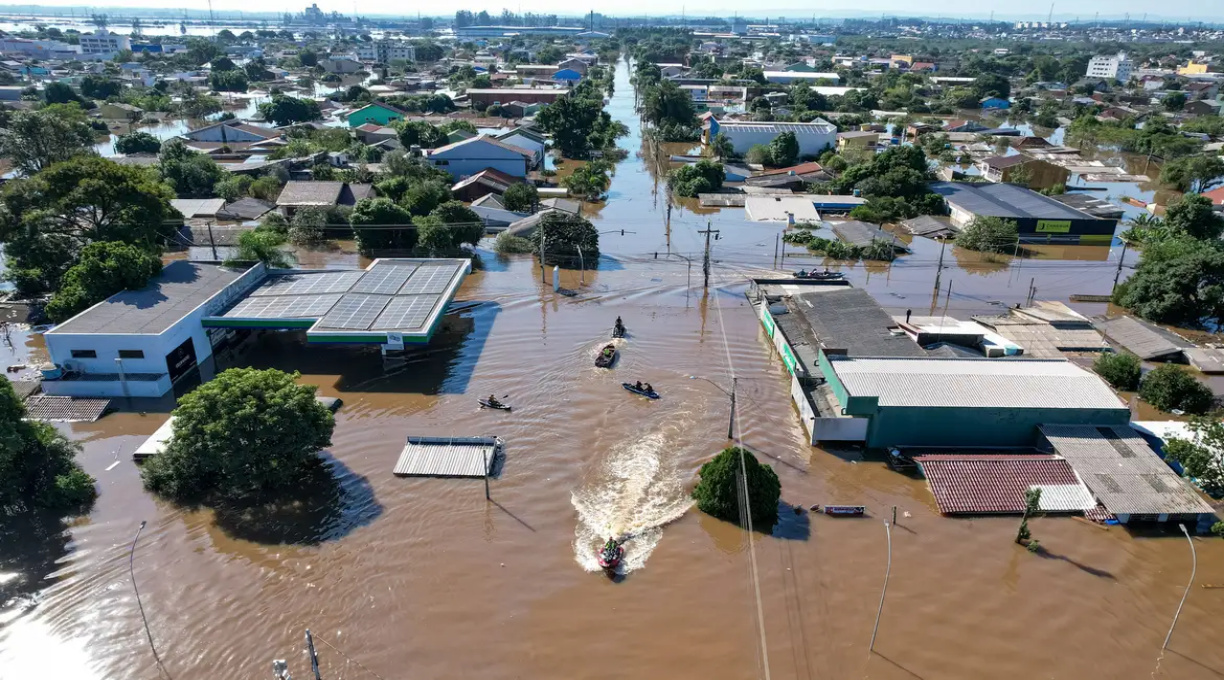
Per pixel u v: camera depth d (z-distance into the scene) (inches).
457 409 1824.6
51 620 1167.0
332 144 4832.7
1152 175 5012.3
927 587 1261.1
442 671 1088.8
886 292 2751.0
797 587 1259.8
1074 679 1090.7
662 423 1770.4
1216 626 1189.7
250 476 1397.6
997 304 2628.0
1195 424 1487.5
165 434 1649.9
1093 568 1309.1
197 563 1290.6
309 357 2119.8
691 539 1375.5
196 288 2166.6
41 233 2425.0
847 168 4357.8
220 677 1073.5
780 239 3395.7
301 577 1261.1
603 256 3120.1
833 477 1563.7
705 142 5610.2
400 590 1237.7
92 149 4264.3
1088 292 2800.2
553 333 2306.8
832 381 1721.2
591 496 1493.6
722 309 2532.0
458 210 3095.5
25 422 1424.7
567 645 1137.4
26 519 1392.7
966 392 1654.8
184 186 3841.0
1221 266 2378.2
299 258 3043.8
